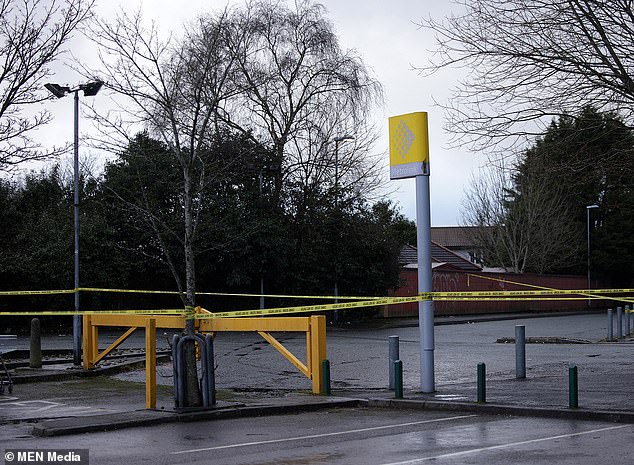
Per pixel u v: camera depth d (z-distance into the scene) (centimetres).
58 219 3534
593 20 1380
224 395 1459
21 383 1650
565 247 5722
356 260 4056
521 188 5616
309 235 3916
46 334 3194
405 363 1991
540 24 1416
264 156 3488
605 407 1189
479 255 6675
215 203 3547
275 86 3612
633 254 6234
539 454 854
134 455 884
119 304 3584
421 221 1420
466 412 1238
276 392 1514
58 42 1455
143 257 3519
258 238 3566
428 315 1417
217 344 2664
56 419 1126
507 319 4406
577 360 1986
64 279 3384
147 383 1236
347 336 3038
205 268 3616
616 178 1555
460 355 2194
